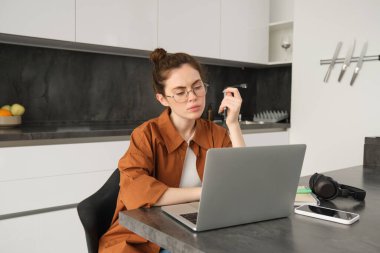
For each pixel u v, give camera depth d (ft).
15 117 7.48
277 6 12.04
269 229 2.83
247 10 10.85
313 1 10.37
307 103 10.69
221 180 2.72
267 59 11.64
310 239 2.60
